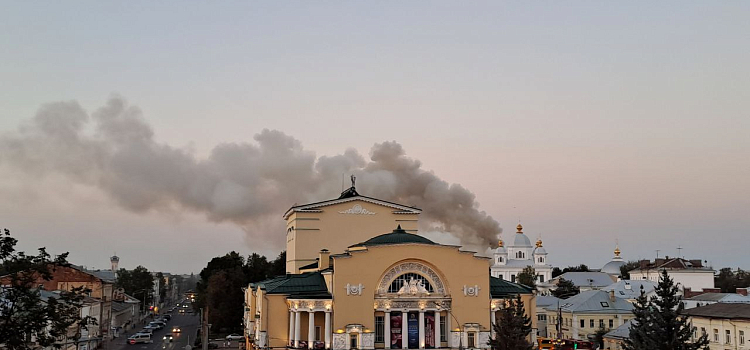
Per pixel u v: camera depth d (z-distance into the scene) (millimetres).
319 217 111125
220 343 151250
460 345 81062
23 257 44594
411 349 88375
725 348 91188
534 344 93875
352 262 87938
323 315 90312
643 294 73312
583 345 98625
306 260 109875
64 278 154250
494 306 92875
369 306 87500
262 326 90500
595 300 140875
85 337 129750
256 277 178750
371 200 112875
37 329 44125
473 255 91062
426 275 90125
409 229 113438
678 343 64312
